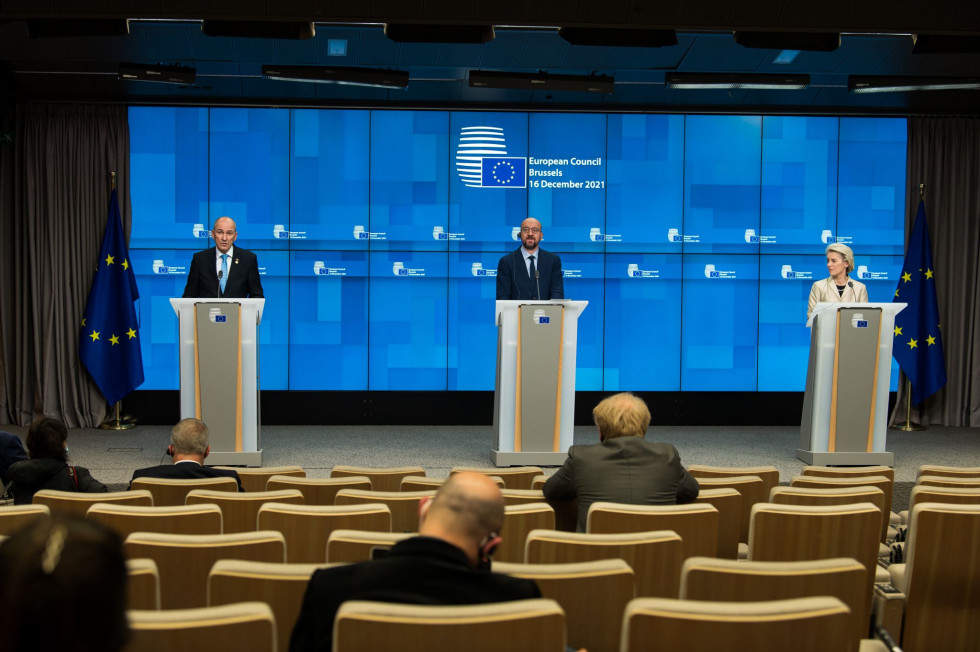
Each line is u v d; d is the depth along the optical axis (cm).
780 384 871
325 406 843
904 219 867
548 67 784
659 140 862
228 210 837
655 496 308
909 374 842
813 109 862
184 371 587
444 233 853
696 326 866
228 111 835
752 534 266
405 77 736
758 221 868
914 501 307
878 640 246
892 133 869
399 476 405
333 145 845
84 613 75
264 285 841
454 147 853
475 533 173
